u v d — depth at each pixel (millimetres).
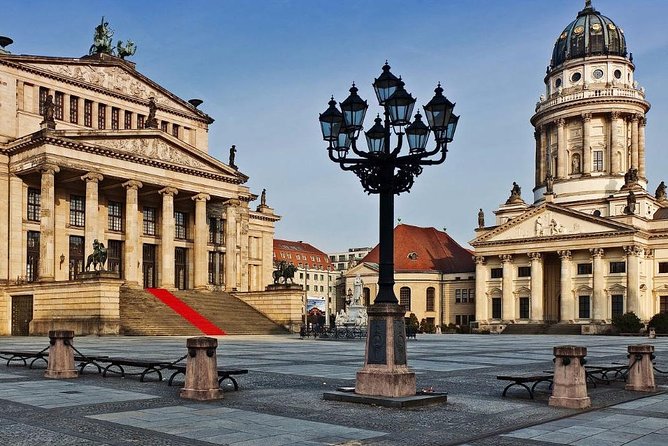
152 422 15016
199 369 18828
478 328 125000
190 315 71812
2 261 72812
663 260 113562
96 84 84375
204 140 99000
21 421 15031
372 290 136750
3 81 75125
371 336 18875
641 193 117750
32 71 77688
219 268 94250
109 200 82750
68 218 78875
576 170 127500
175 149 82500
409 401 17594
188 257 91062
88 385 22047
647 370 22031
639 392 21625
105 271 63438
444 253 147250
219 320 73688
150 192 83000
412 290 137750
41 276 69562
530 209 120688
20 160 72875
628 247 109938
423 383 23844
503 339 77188
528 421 15734
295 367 29453
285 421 15344
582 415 16703
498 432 14305
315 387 21906
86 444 12648
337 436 13711
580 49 129875
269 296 81188
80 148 72438
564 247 116562
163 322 67500
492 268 126938
